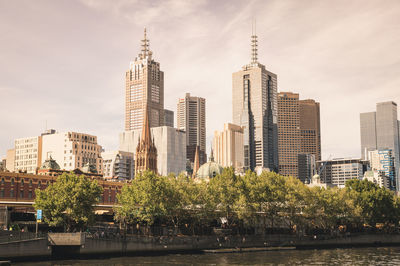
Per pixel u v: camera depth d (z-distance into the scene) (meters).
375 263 116.31
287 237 162.12
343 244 172.12
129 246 123.06
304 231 180.88
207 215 152.38
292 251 147.50
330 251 149.88
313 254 137.75
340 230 196.75
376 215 190.12
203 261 115.12
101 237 121.50
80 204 124.62
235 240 148.12
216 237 143.88
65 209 123.62
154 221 154.25
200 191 150.88
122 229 138.75
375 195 191.50
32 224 128.88
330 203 175.12
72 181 127.56
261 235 156.12
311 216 174.00
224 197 155.12
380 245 180.75
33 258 106.81
